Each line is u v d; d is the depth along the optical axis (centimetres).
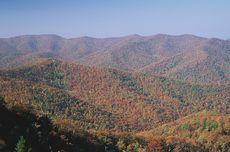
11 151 7994
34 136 9075
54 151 9206
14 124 9031
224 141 15650
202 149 14975
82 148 10706
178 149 14325
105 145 12381
